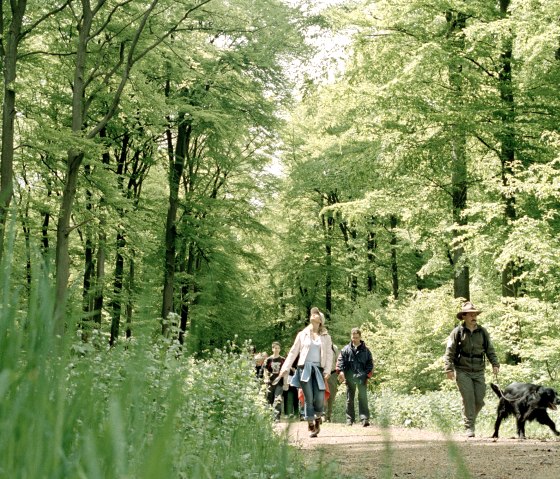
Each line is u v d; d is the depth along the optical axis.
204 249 25.64
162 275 22.67
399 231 23.95
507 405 10.38
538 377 14.16
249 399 10.45
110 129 21.61
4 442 0.51
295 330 37.38
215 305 25.66
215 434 6.37
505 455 7.86
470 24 18.31
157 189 27.64
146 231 23.67
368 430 12.14
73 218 18.52
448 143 18.62
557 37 14.99
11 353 0.56
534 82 16.66
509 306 14.99
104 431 0.51
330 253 36.25
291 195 31.47
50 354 0.58
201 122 23.11
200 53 22.84
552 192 14.21
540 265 13.84
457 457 0.74
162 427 0.51
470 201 19.25
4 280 0.61
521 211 17.31
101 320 19.67
